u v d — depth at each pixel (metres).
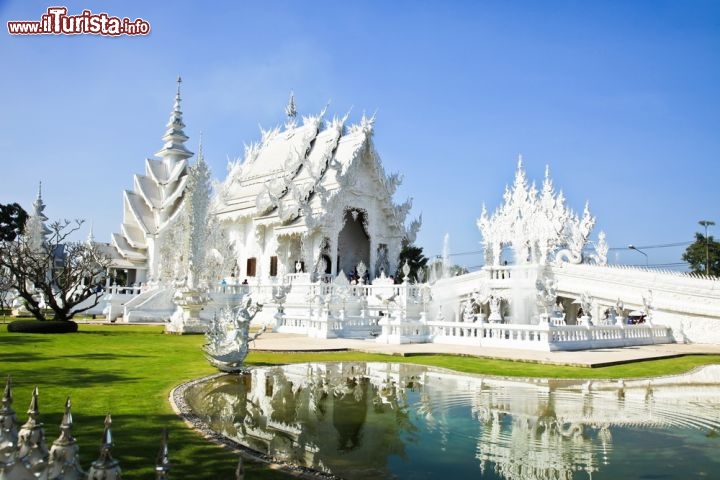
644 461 7.82
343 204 43.94
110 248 62.56
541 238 48.03
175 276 43.62
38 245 53.72
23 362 16.17
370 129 45.69
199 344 23.33
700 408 11.46
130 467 6.66
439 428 9.52
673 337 31.59
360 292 37.72
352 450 8.09
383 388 13.38
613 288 36.03
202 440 8.01
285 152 53.19
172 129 66.88
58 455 4.54
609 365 18.72
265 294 40.62
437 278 48.66
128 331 30.56
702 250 65.62
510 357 19.44
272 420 9.86
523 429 9.56
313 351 20.95
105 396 11.10
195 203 33.59
